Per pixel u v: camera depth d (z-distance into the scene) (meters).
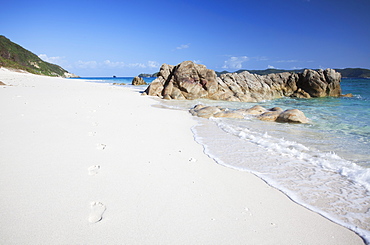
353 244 2.64
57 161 4.49
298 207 3.38
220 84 21.98
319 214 3.22
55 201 3.17
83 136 6.25
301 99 22.22
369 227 2.96
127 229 2.69
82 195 3.36
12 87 17.83
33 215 2.84
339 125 9.37
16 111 8.67
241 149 6.05
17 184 3.55
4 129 6.37
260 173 4.54
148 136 6.86
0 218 2.75
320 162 5.16
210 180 4.13
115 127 7.62
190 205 3.27
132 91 26.48
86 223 2.76
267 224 2.94
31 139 5.68
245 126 9.18
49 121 7.55
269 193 3.76
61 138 5.92
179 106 15.53
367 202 3.56
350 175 4.48
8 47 88.38
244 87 22.67
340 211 3.31
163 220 2.90
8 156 4.59
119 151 5.32
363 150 6.14
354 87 36.00
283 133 8.02
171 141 6.53
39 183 3.62
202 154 5.57
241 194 3.68
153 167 4.54
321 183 4.17
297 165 5.00
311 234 2.78
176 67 22.09
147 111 11.84
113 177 3.99
